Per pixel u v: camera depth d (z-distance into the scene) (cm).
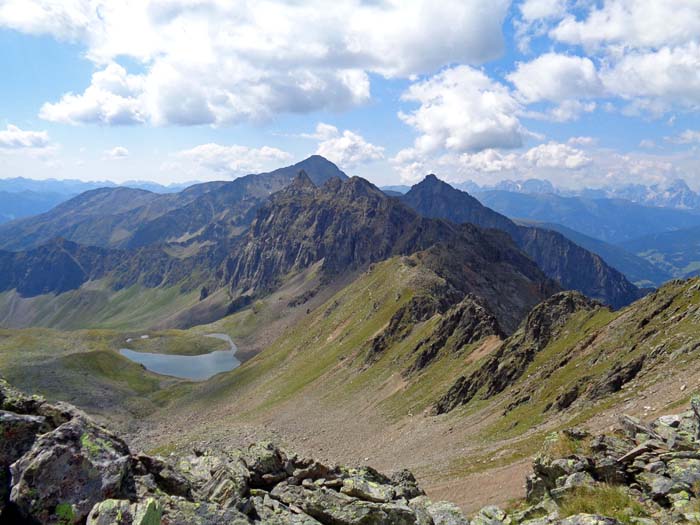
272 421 16312
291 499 2400
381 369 17600
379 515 2317
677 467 2477
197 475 2494
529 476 3102
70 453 1653
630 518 2191
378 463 9994
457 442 9106
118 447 1850
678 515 2120
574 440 3086
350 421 14312
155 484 1941
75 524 1527
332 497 2444
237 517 1886
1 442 1712
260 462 2678
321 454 12062
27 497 1538
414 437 10906
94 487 1623
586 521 2161
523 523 2433
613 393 6806
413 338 18575
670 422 3045
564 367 9325
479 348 14712
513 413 9088
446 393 12231
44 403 1936
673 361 6306
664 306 8194
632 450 2750
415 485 3216
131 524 1478
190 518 1786
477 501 4847
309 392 18900
